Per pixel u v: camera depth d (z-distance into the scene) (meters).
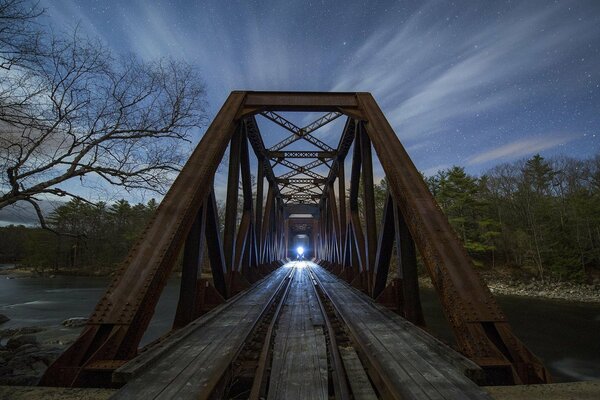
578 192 42.38
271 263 26.86
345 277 15.91
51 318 18.84
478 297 4.34
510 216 47.59
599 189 44.59
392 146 7.96
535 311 21.14
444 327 16.88
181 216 5.67
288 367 3.83
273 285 14.16
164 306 23.12
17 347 11.09
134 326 4.05
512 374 3.45
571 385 3.00
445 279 4.61
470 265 4.82
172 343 4.23
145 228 5.37
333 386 3.64
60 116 7.55
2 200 6.92
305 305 9.45
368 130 9.38
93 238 10.45
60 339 13.06
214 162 7.59
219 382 3.22
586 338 14.83
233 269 10.30
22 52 6.30
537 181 53.75
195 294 6.54
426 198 6.19
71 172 7.80
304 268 30.95
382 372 3.33
